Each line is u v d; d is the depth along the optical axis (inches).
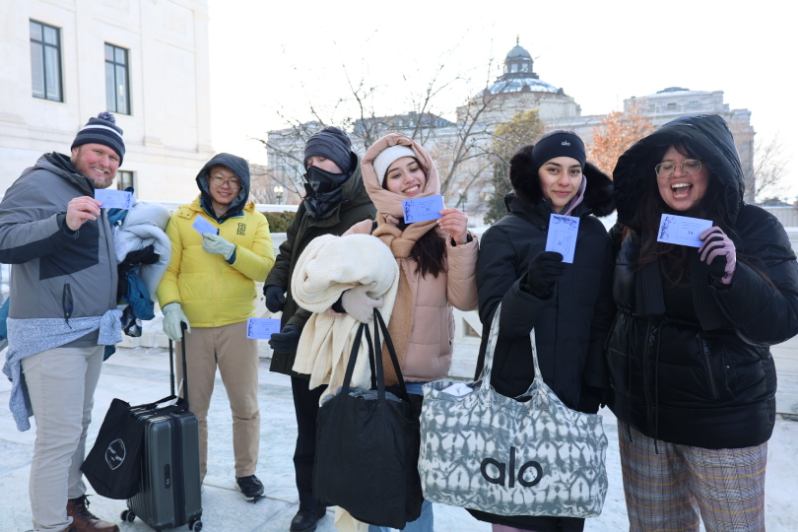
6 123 801.6
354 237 86.5
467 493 73.4
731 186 70.9
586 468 71.8
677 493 81.3
